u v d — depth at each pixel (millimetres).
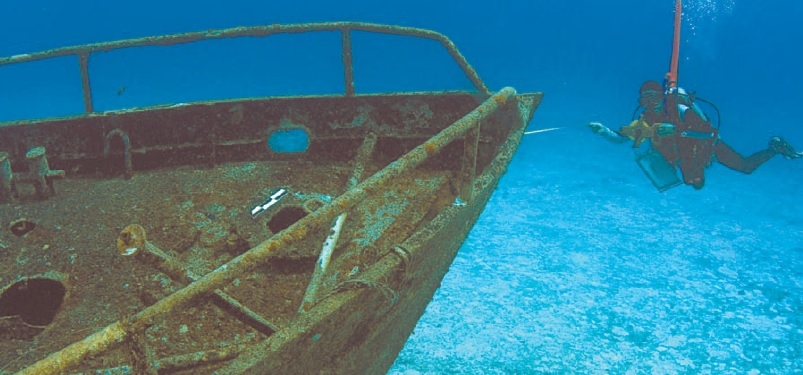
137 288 2820
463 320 5941
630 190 9938
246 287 2846
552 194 9805
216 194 3758
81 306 2703
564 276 6828
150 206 3576
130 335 1559
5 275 2906
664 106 4004
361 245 3125
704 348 5410
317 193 3926
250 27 4195
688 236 7895
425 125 4449
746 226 8219
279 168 4223
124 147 4078
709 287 6516
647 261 7184
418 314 3268
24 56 3980
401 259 2432
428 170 4277
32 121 4004
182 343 2453
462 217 2943
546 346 5500
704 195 9586
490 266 7129
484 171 3262
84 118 4027
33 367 1439
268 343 1944
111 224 3348
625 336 5637
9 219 3367
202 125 4242
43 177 3570
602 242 7770
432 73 41125
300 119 4418
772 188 9914
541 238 7922
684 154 3949
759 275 6746
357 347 2549
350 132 4480
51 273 2896
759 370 5055
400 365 5219
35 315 2938
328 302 2168
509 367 5168
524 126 3895
